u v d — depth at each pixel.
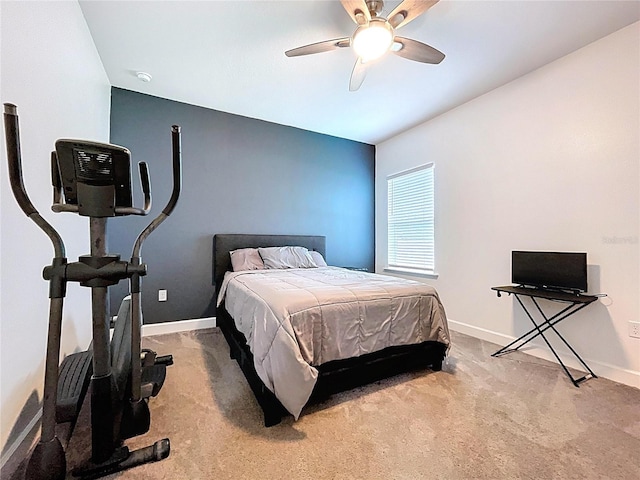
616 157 2.12
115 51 2.35
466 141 3.23
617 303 2.12
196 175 3.33
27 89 1.34
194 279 3.31
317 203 4.17
